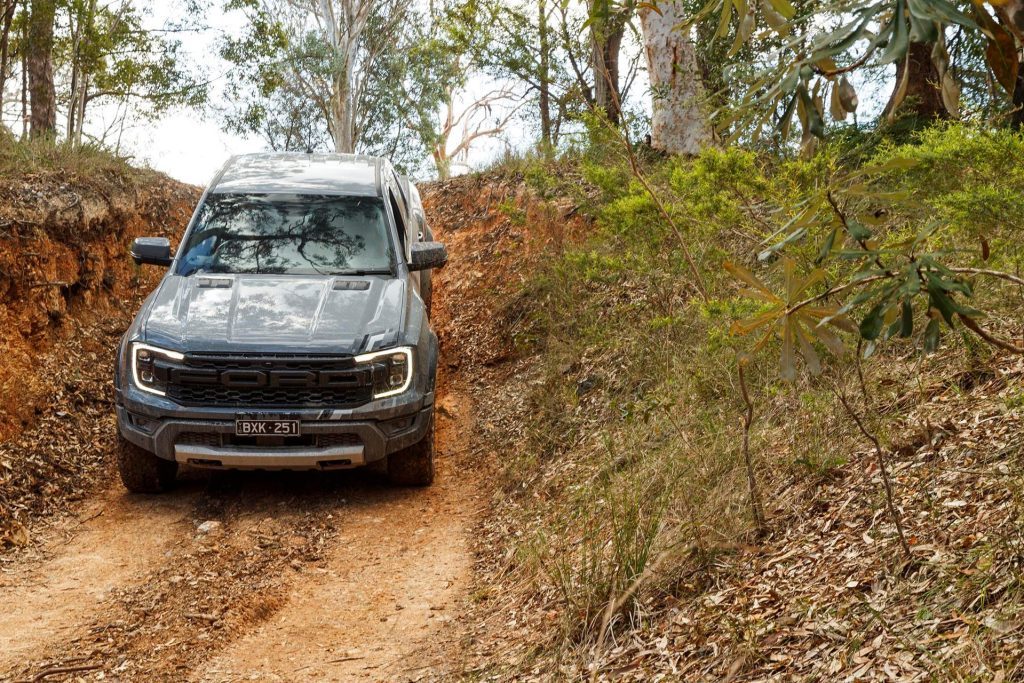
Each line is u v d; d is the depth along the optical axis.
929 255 1.76
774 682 2.83
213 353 5.83
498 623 4.34
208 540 5.64
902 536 3.19
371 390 5.98
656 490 4.73
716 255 5.90
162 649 4.27
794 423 4.76
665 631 3.50
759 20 8.27
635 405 5.82
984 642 2.56
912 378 4.62
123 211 10.68
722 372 5.61
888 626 2.87
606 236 8.26
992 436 3.74
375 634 4.47
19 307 7.88
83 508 6.26
